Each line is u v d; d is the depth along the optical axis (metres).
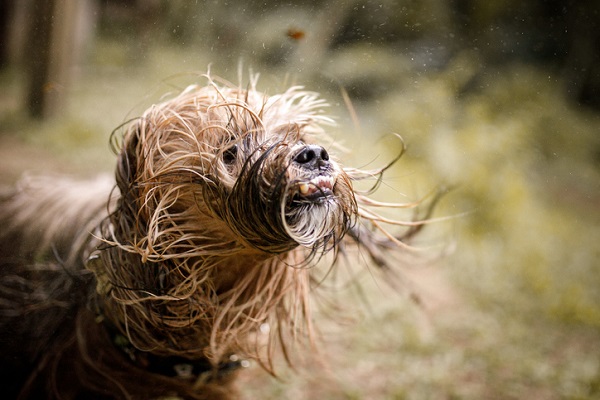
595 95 5.14
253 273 0.86
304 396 1.35
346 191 0.80
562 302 1.93
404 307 1.74
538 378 1.50
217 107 0.82
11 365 1.00
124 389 0.92
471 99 3.71
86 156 2.37
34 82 2.71
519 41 4.73
